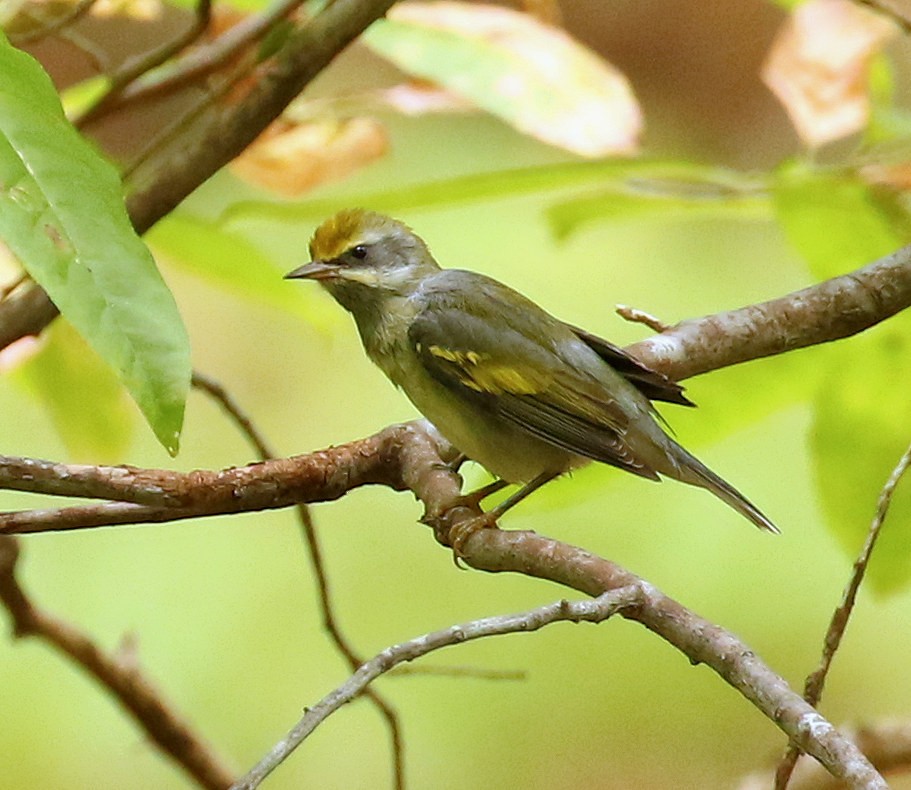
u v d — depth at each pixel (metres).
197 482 7.46
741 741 13.70
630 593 6.21
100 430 10.73
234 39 9.73
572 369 9.23
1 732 12.84
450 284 9.85
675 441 9.29
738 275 13.29
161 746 11.03
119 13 10.19
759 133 16.52
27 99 5.59
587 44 16.77
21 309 8.93
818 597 12.72
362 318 10.09
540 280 13.22
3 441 13.29
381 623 13.05
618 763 13.52
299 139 10.27
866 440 9.12
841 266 9.40
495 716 13.47
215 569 12.97
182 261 9.88
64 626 10.69
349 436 13.97
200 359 14.06
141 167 10.58
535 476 9.56
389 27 9.41
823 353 9.16
